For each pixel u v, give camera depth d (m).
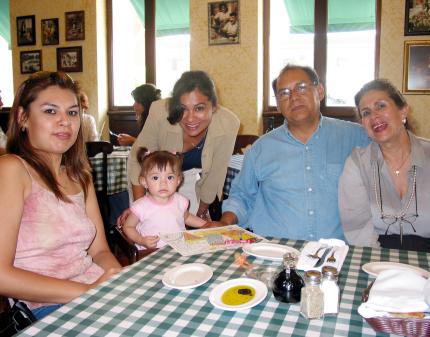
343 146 1.82
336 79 4.63
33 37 5.58
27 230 1.21
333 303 0.90
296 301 0.96
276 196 1.85
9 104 5.96
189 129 2.02
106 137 5.60
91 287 1.17
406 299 0.84
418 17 4.10
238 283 1.06
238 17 4.58
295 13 4.68
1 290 1.10
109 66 5.54
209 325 0.87
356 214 1.64
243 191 1.94
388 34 4.22
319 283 0.93
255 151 1.92
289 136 1.85
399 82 4.23
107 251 1.51
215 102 2.05
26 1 5.56
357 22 4.49
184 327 0.86
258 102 4.68
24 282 1.11
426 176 1.58
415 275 0.93
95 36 5.31
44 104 1.24
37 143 1.26
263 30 4.75
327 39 4.61
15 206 1.16
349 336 0.82
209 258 1.28
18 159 1.22
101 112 5.49
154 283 1.08
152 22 5.29
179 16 5.22
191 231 1.54
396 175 1.62
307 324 0.87
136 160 2.27
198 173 2.29
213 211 2.54
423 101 4.18
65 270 1.27
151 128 2.24
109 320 0.89
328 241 1.25
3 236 1.13
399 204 1.61
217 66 4.73
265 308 0.94
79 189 1.45
